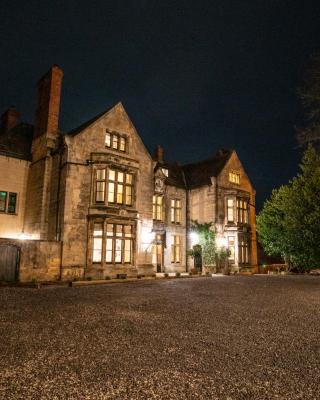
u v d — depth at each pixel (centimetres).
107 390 365
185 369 432
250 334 620
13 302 957
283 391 371
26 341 545
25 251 1628
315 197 2398
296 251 2498
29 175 2158
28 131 2392
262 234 2736
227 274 2362
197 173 2962
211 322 717
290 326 696
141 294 1173
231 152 2894
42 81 2217
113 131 2062
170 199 2666
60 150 1928
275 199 2652
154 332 619
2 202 2027
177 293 1210
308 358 485
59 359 461
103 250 1841
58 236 1794
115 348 516
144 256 2098
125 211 1962
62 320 707
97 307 879
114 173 1972
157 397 351
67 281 1683
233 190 2709
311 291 1327
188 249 2688
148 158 2227
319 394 365
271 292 1283
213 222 2586
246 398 352
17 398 343
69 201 1808
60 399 343
